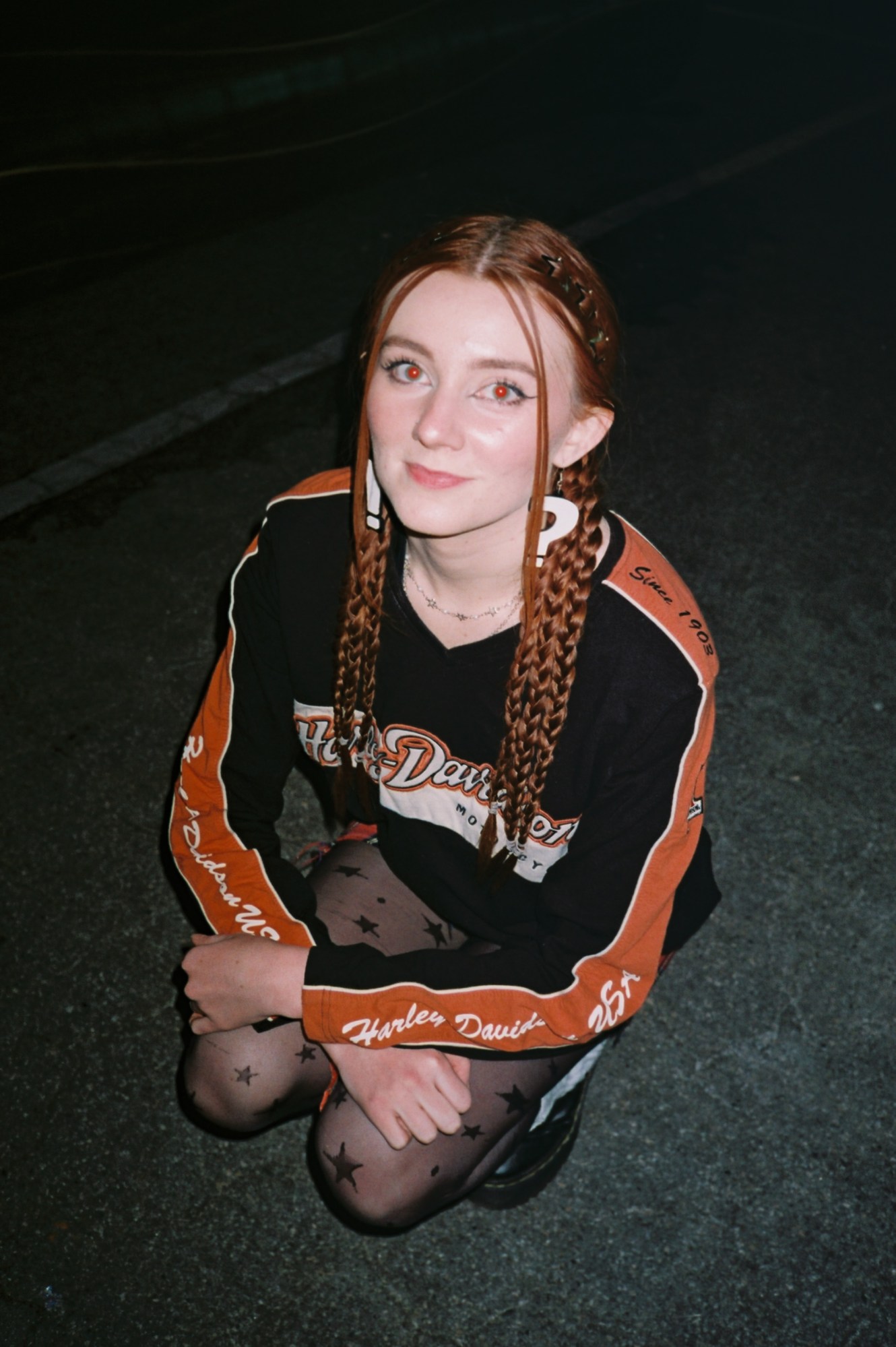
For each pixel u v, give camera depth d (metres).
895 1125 2.02
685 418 3.72
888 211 5.24
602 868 1.42
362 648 1.40
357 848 1.78
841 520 3.37
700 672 1.32
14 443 3.31
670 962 2.23
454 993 1.46
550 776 1.41
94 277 4.06
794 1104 2.04
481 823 1.51
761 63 6.96
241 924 1.56
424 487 1.17
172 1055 2.04
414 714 1.44
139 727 2.57
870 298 4.52
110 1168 1.89
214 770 1.63
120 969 2.15
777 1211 1.90
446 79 4.96
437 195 4.89
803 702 2.79
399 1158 1.51
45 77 3.72
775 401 3.86
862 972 2.25
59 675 2.66
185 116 4.09
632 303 4.32
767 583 3.12
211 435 3.40
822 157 5.73
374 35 4.64
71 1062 2.02
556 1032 1.47
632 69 5.93
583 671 1.32
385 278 1.17
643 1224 1.88
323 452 3.38
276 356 3.77
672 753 1.34
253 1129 1.65
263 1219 1.86
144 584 2.90
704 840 1.69
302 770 2.53
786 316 4.34
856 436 3.73
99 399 3.51
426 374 1.13
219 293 4.07
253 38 4.23
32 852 2.32
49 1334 1.70
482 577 1.30
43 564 2.93
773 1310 1.79
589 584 1.26
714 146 5.73
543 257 1.12
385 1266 1.81
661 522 3.29
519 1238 1.86
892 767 2.66
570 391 1.16
